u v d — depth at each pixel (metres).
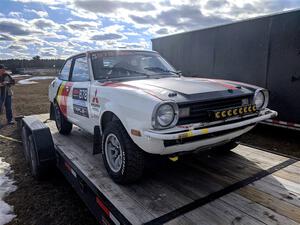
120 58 3.70
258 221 2.01
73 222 3.14
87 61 3.67
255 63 6.20
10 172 4.57
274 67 5.84
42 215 3.28
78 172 2.99
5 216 3.25
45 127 4.05
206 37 7.27
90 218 3.21
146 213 2.13
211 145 2.62
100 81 3.32
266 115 2.91
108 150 2.86
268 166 3.03
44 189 3.93
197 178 2.78
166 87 2.66
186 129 2.27
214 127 2.38
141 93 2.45
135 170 2.58
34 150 3.99
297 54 5.43
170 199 2.36
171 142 2.30
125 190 2.54
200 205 2.25
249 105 2.73
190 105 2.37
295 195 2.37
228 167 3.03
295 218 2.04
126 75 3.45
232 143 3.32
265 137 6.49
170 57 8.49
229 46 6.70
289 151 5.45
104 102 2.93
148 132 2.24
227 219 2.04
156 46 9.05
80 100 3.62
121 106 2.58
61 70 4.87
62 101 4.38
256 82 6.24
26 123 4.38
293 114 5.65
